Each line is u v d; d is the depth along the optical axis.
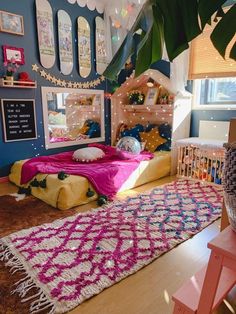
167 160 3.44
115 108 4.20
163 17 0.78
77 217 2.20
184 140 3.32
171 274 1.51
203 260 1.64
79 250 1.71
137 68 0.90
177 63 3.27
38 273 1.49
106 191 2.66
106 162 3.06
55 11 3.39
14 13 3.01
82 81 3.85
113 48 4.04
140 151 3.33
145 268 1.56
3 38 2.96
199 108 3.57
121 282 1.44
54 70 3.50
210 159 3.05
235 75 3.08
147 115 4.08
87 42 3.80
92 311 1.24
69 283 1.41
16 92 3.17
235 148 0.76
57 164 2.99
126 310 1.25
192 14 0.76
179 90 3.38
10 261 1.60
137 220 2.14
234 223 0.82
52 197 2.42
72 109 3.81
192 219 2.15
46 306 1.26
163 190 2.88
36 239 1.85
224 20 0.73
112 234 1.92
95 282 1.42
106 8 3.92
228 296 1.25
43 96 3.42
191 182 3.16
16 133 3.24
